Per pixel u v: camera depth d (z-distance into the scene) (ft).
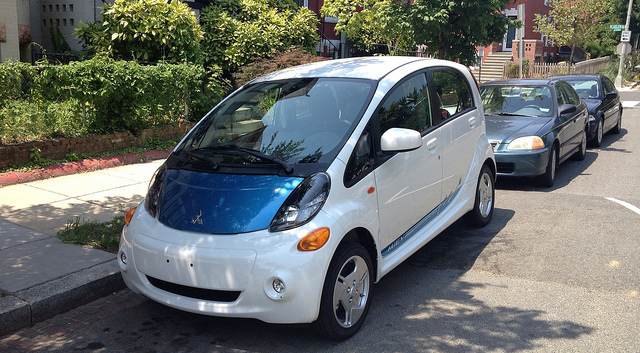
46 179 26.43
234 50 39.63
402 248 15.92
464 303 15.26
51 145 27.48
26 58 39.37
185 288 12.91
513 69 93.20
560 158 30.01
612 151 39.22
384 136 14.40
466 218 21.33
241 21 42.68
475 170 20.10
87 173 27.86
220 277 12.27
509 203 25.25
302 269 12.17
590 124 39.29
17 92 26.86
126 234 14.24
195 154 15.10
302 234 12.41
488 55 102.12
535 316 14.40
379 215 14.58
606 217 22.70
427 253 19.08
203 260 12.37
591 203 24.95
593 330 13.60
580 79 44.80
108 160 29.22
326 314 12.72
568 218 22.66
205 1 45.52
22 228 19.93
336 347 13.07
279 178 13.44
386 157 15.01
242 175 13.78
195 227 12.97
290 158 14.03
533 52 102.78
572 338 13.23
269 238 12.38
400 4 38.81
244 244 12.37
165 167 15.31
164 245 12.94
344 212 13.24
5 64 26.21
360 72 16.65
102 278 15.89
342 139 14.32
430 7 36.86
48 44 43.80
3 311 13.79
